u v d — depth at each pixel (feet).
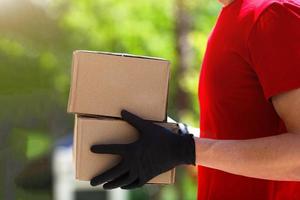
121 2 36.32
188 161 10.71
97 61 10.94
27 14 49.11
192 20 33.68
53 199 56.29
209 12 33.30
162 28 35.12
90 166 10.93
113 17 36.94
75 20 38.55
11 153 57.06
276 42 10.43
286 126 10.57
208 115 11.50
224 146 10.61
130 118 10.78
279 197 11.22
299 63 10.35
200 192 11.88
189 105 33.65
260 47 10.53
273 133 11.12
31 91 54.65
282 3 10.55
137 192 53.78
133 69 10.94
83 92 10.94
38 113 56.49
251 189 11.27
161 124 10.98
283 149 10.27
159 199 45.55
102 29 37.40
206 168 11.68
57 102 55.77
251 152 10.44
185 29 33.73
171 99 37.81
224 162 10.59
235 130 11.19
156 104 10.97
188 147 10.66
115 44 38.55
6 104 55.62
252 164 10.46
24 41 50.16
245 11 10.84
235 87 10.98
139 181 10.79
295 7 10.54
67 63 47.16
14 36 50.03
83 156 10.91
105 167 10.92
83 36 43.52
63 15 42.88
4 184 56.49
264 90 10.57
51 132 58.03
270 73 10.44
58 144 57.98
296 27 10.46
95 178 10.90
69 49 46.78
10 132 56.90
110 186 10.94
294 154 10.23
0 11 49.16
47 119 57.41
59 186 55.52
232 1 11.19
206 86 11.37
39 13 48.52
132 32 35.53
